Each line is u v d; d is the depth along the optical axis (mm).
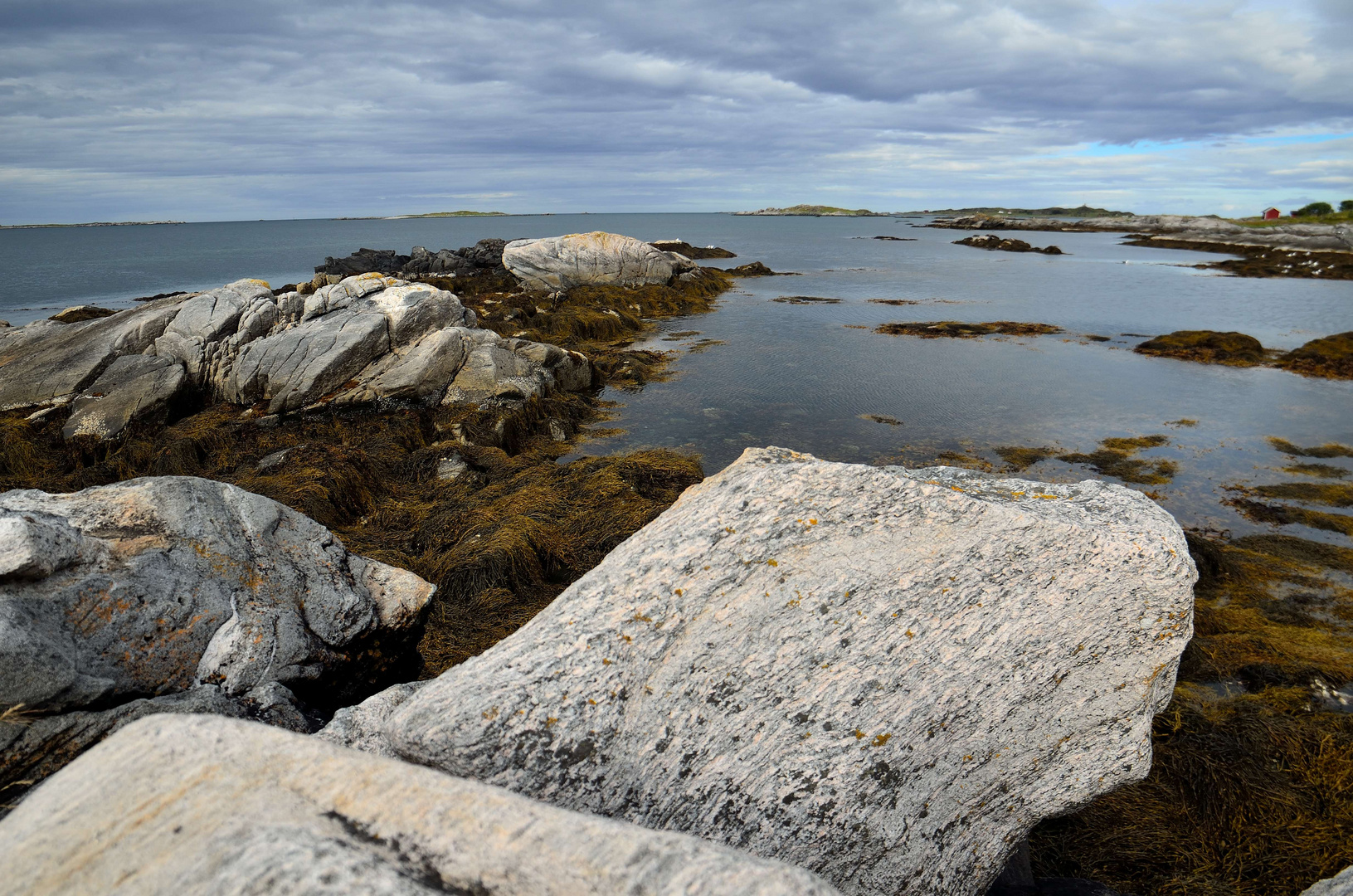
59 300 43875
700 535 4109
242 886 1957
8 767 3492
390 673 5613
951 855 4086
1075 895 4766
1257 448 16703
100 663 3936
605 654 3727
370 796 2441
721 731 3723
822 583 3994
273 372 17375
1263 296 42938
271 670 4512
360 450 14734
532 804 2494
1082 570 4055
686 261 47219
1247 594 10469
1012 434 17922
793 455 4652
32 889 2088
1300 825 5711
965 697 4000
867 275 57000
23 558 3766
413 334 19156
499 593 9828
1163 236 106250
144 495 4652
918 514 4152
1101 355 26516
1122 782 4285
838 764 3781
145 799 2359
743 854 2350
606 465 14086
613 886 2223
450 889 2141
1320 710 7445
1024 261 71000
